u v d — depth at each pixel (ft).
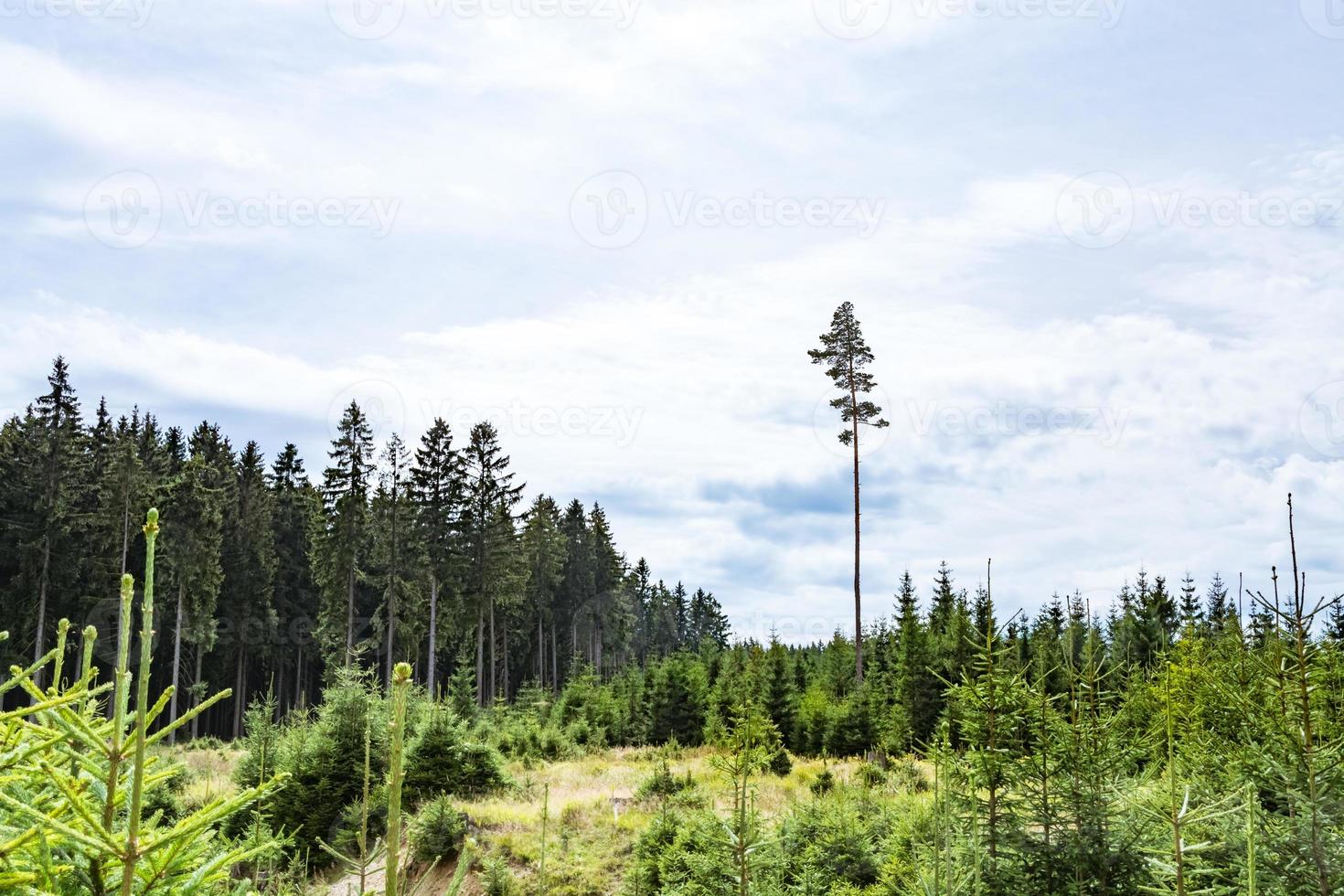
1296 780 27.99
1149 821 31.32
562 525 291.38
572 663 245.04
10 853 10.56
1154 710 42.34
